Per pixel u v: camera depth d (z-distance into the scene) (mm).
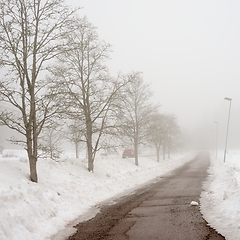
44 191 10492
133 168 25516
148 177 22578
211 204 10359
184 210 9570
